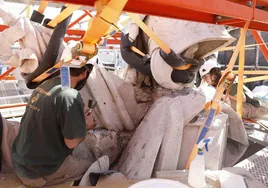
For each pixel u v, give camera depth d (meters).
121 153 3.05
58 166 2.13
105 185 2.21
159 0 1.18
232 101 4.12
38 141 2.01
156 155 2.52
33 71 2.33
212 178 2.21
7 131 2.47
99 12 1.23
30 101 2.14
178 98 2.89
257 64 6.70
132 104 3.36
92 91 3.05
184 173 2.36
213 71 3.86
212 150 2.58
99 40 1.53
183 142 2.75
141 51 3.30
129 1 1.53
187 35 2.59
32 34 2.28
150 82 3.51
